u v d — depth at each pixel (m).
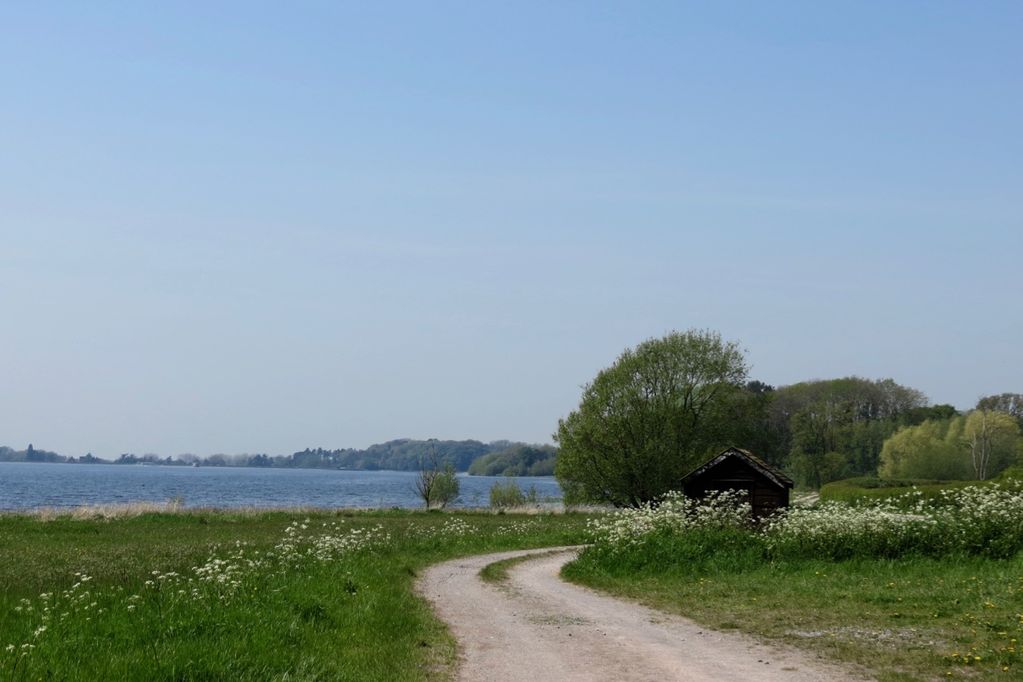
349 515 66.25
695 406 70.69
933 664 13.86
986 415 107.75
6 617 15.26
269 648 13.47
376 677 13.18
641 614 20.41
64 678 10.94
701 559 27.67
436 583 27.00
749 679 13.34
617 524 31.45
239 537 42.03
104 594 18.42
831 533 27.02
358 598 19.67
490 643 16.78
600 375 70.44
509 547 41.62
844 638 16.14
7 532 44.34
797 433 119.81
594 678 13.64
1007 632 15.62
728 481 42.09
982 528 25.70
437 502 84.56
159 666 11.74
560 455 70.31
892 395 137.88
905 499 40.03
